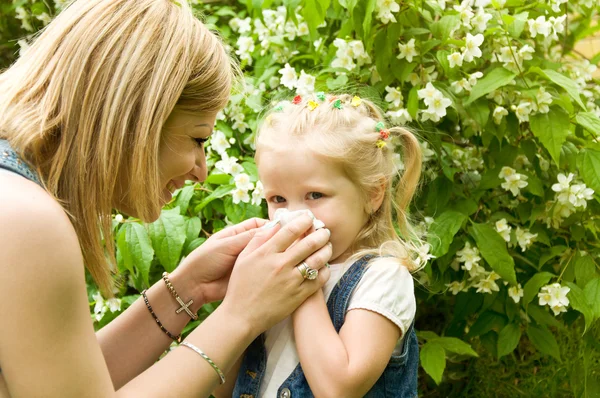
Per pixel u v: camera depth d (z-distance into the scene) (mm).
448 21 1800
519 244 1979
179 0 1130
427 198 1906
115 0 1035
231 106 2021
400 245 1335
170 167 1106
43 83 994
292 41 2199
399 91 1886
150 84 1000
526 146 1937
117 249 1731
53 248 872
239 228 1373
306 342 1118
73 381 896
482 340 2012
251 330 1079
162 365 1024
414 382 1331
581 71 2352
